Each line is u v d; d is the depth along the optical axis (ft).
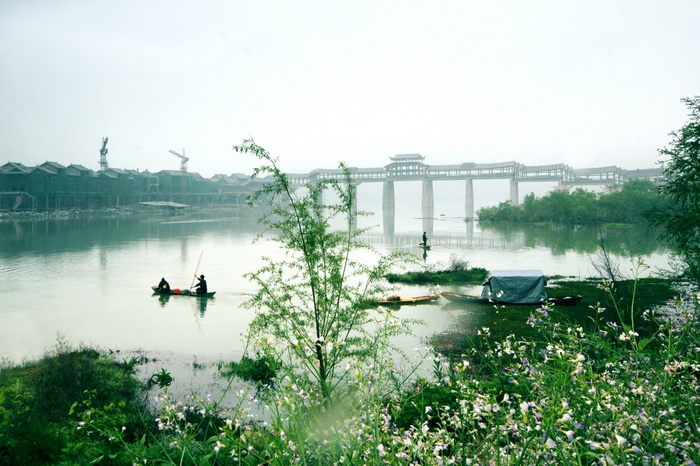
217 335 76.79
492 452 11.43
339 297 42.16
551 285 115.85
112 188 574.15
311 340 15.05
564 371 13.12
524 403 10.09
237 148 41.14
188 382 52.75
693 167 68.39
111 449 18.90
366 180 629.92
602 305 64.90
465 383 13.84
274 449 12.07
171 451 16.06
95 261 175.32
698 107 68.90
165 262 172.96
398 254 45.09
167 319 88.33
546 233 292.81
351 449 11.46
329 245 43.16
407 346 58.80
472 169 577.84
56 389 44.42
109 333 78.74
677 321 17.57
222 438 13.29
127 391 48.01
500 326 72.33
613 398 12.16
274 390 14.37
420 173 597.93
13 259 179.83
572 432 9.36
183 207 638.53
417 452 11.26
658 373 14.11
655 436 10.48
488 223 401.90
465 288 118.52
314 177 635.25
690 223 66.18
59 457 18.94
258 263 167.73
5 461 18.53
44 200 473.26
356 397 13.93
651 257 165.37
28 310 96.27
